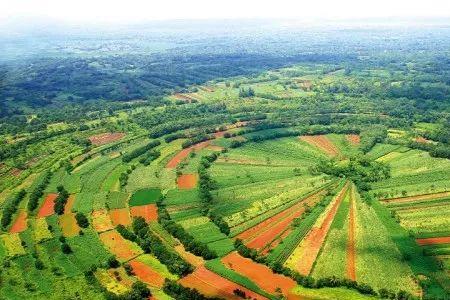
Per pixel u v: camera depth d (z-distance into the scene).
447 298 186.88
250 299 192.25
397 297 190.50
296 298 193.00
